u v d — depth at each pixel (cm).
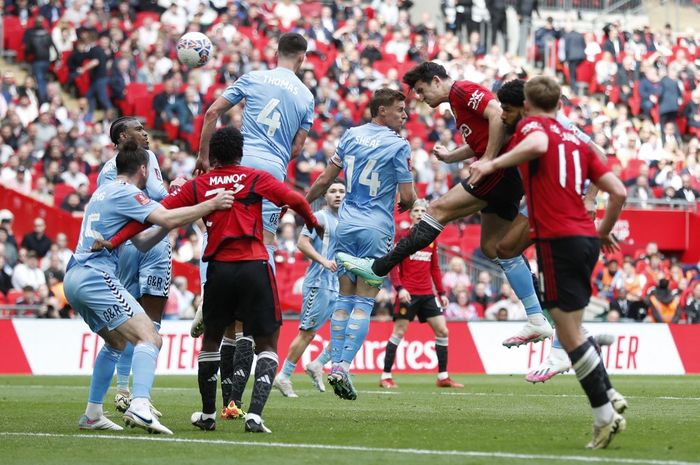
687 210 9931
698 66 12012
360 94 10181
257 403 3077
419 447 2738
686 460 2478
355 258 3700
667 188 10119
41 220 7800
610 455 2564
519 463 2422
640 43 11719
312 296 4838
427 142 9850
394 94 4206
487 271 8569
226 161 3086
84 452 2642
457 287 8119
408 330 7225
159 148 8875
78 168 8619
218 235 3045
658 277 8688
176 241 8144
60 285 7475
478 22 11712
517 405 4269
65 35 9656
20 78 9694
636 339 7475
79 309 3139
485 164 2712
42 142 8694
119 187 3109
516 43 11769
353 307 4362
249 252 3048
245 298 3048
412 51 10925
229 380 3638
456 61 10831
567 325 2706
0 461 2491
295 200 3048
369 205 4216
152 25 9994
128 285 3844
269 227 3706
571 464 2406
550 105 2772
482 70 10950
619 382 6181
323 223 4991
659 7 12706
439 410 3988
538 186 2722
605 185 2738
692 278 9200
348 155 4225
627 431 3156
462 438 2955
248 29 10488
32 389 5272
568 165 2711
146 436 2995
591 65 11425
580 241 2686
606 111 11150
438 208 3553
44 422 3466
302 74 9744
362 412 3881
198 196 3067
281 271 8119
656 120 11212
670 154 10675
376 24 10956
